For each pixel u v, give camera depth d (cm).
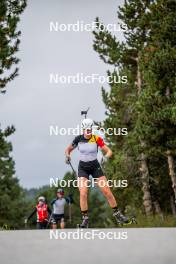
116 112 7406
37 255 931
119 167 6812
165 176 6862
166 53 5316
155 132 5262
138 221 3825
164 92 5434
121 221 1869
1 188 13200
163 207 7425
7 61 4962
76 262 857
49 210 3628
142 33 6850
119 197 7306
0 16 4962
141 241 1152
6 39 4984
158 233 1359
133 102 6800
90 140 1836
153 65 5344
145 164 6544
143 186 6550
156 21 5644
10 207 12781
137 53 7006
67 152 1853
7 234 1411
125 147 6769
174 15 5534
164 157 6475
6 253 952
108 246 1073
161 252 946
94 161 1842
